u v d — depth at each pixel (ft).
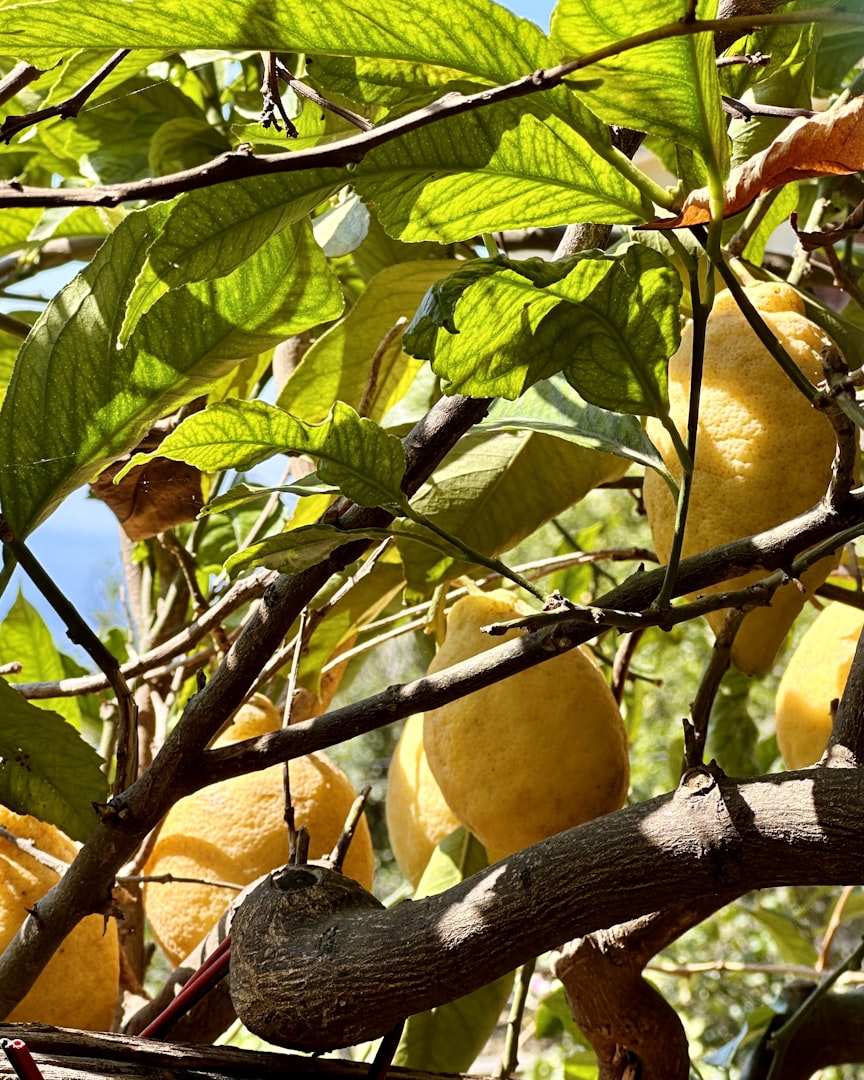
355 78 1.26
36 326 1.67
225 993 2.10
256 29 1.12
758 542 1.40
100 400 1.70
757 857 1.16
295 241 1.73
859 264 3.56
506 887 1.27
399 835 2.64
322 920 1.44
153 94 3.44
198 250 1.36
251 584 2.41
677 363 1.83
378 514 1.55
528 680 1.97
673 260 2.02
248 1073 1.50
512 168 1.28
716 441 1.73
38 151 3.41
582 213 1.33
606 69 1.12
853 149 1.05
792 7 1.98
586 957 1.98
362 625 2.86
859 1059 2.79
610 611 1.27
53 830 2.24
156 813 1.55
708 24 1.03
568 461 2.25
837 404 1.22
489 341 1.33
